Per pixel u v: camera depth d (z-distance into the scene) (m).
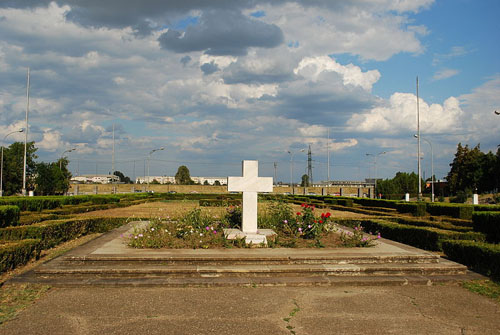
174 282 7.07
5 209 11.43
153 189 84.62
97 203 29.72
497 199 43.44
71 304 6.04
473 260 9.00
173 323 5.30
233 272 7.61
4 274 7.85
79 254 8.22
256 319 5.50
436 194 65.62
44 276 7.38
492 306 6.24
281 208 12.44
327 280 7.37
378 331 5.15
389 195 60.19
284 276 7.66
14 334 4.86
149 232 10.37
